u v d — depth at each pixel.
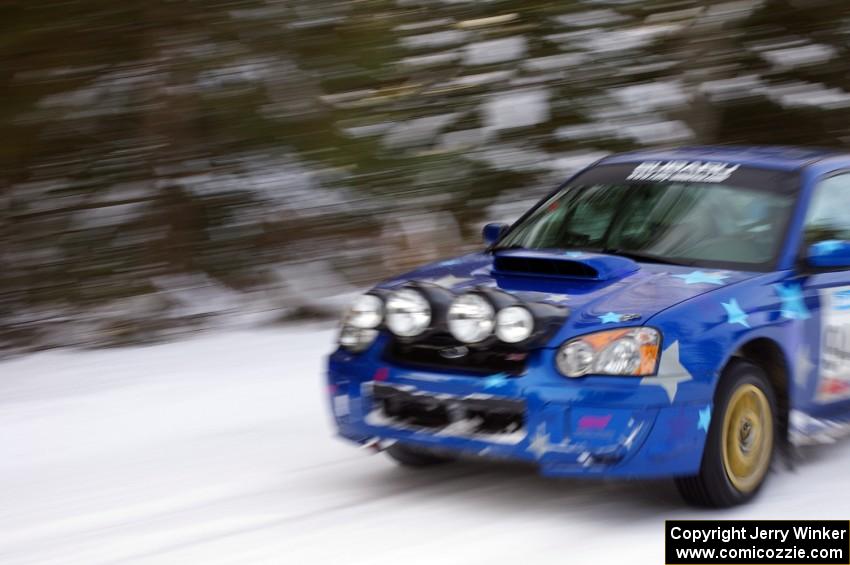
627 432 14.50
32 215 29.78
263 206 31.31
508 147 35.25
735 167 18.86
